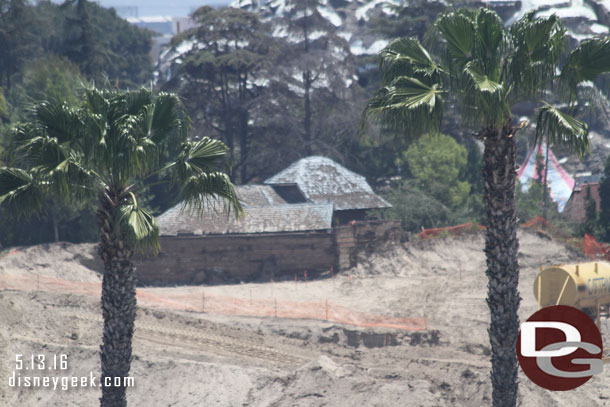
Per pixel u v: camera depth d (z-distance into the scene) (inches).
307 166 3973.9
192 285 3075.8
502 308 1048.8
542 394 1552.7
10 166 1069.8
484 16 1021.8
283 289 2960.1
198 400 1606.8
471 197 4286.4
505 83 1034.7
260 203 3592.5
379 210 4020.7
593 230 3823.8
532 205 4207.7
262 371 1689.2
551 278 1963.6
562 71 1026.1
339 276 3179.1
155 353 1804.9
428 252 3356.3
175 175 1127.6
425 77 1070.4
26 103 1089.4
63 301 2150.6
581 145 978.1
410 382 1550.2
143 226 1034.1
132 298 1098.7
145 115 1098.7
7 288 2605.8
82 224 3693.4
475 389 1576.0
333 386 1566.2
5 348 1766.7
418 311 2591.0
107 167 1059.9
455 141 4628.4
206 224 3169.3
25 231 3604.8
